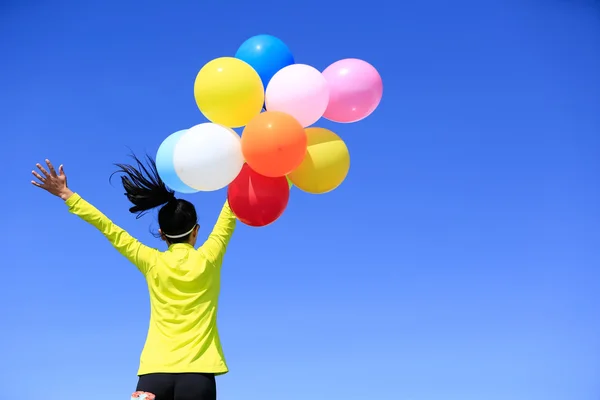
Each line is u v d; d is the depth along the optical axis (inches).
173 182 124.6
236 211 123.5
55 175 118.4
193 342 113.7
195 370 111.7
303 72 126.8
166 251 121.4
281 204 123.9
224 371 115.3
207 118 127.0
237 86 119.7
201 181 118.7
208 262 119.9
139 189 128.4
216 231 126.1
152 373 111.7
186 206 124.8
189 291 116.6
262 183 122.3
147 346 114.9
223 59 124.2
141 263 118.7
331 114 135.4
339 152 128.3
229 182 122.5
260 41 138.0
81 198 119.7
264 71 136.6
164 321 115.1
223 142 117.9
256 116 120.3
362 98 132.6
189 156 117.0
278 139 115.9
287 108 126.2
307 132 130.7
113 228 119.8
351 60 135.0
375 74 134.1
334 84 132.3
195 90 123.6
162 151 125.0
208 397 111.8
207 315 116.9
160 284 117.0
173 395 111.7
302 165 127.2
